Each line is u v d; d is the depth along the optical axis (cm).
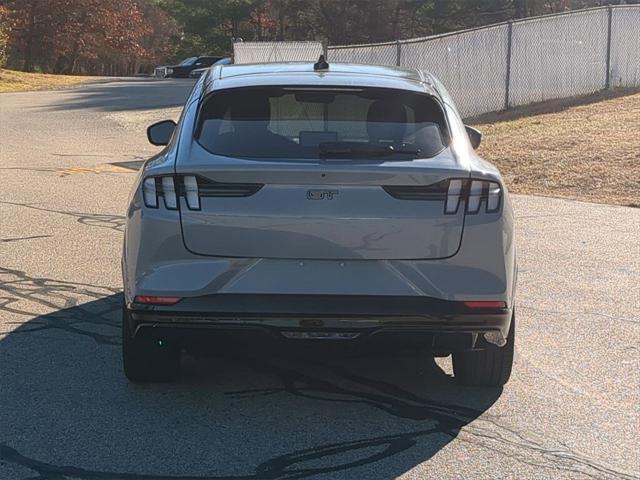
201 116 488
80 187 1230
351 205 430
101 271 764
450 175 433
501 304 439
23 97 3103
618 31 2089
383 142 469
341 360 560
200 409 474
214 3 6656
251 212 430
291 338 438
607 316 652
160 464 406
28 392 491
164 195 438
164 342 451
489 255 438
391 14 5825
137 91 3391
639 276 771
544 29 2038
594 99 2006
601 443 436
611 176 1289
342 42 5856
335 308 429
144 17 7675
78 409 470
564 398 495
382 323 433
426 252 434
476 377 502
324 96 495
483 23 5806
